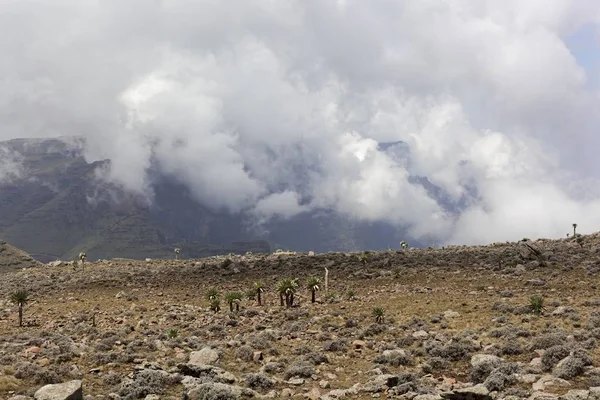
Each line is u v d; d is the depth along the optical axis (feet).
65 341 134.62
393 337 136.26
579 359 89.35
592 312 141.59
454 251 368.27
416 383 87.51
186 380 88.48
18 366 92.89
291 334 144.36
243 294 266.77
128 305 251.39
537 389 78.89
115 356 108.27
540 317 144.56
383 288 258.57
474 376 92.53
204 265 394.52
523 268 262.67
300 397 83.92
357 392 85.76
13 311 243.19
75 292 311.27
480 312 161.89
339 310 194.59
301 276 328.70
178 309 227.61
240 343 127.75
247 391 83.56
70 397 73.41
